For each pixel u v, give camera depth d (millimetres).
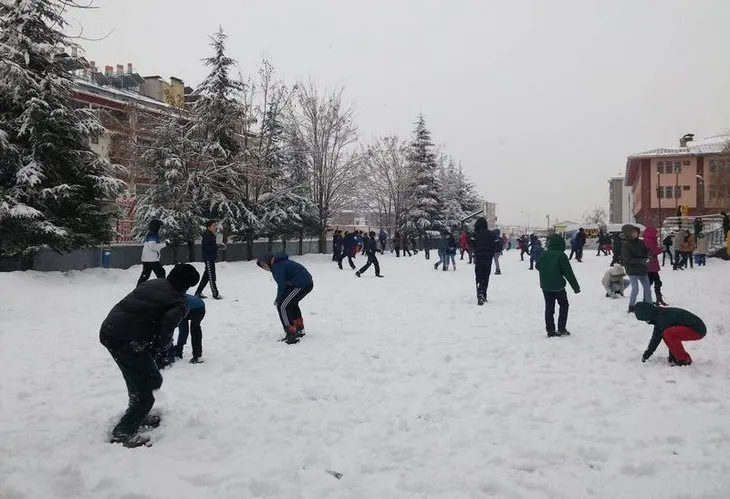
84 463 4098
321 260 30125
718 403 5480
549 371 6793
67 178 17062
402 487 3797
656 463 4094
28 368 6867
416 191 48812
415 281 18328
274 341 8609
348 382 6375
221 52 26812
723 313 10469
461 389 6086
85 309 11414
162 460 4164
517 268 24484
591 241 56656
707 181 67250
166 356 6996
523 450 4371
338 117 35125
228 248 29234
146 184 28062
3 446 4395
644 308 7055
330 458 4250
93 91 32062
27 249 15508
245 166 26797
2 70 15211
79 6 5352
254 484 3756
